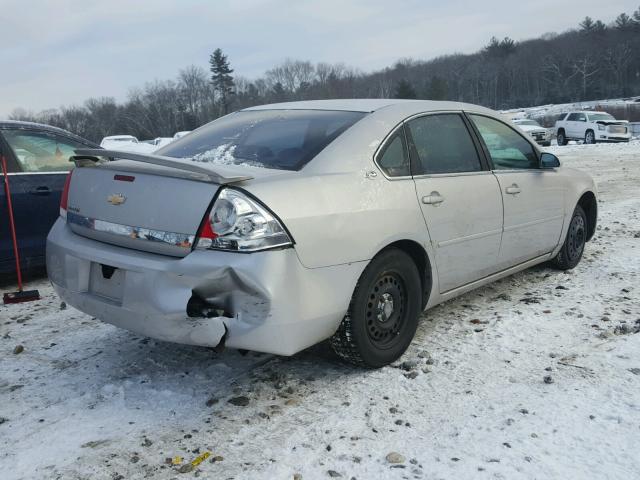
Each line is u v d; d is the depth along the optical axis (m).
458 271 4.12
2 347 4.12
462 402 3.22
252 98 102.94
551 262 5.62
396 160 3.70
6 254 5.53
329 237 3.14
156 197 3.08
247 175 3.02
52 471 2.71
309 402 3.26
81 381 3.57
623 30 135.88
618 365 3.60
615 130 28.98
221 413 3.17
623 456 2.71
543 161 5.02
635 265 5.77
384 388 3.40
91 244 3.31
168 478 2.65
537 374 3.52
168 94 100.12
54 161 5.97
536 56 131.75
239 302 2.93
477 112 4.56
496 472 2.62
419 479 2.59
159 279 2.96
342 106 3.97
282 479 2.62
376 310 3.53
